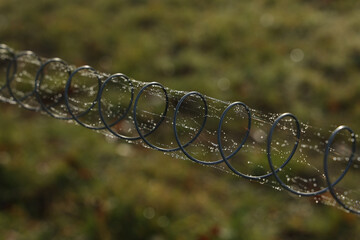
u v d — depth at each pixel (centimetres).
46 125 390
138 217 288
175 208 303
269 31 525
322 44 484
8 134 370
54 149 361
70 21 569
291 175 297
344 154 316
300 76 431
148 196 309
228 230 284
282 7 586
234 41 508
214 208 308
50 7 610
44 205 304
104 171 340
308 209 301
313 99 406
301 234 288
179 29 549
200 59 482
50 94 306
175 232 284
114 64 484
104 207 296
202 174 342
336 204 282
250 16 562
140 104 315
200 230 287
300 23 527
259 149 302
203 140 295
